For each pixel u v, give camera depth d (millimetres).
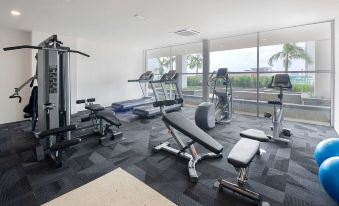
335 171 1683
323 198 1895
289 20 4332
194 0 3234
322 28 4836
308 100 5320
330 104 4605
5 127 4477
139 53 8219
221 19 4227
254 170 2436
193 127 2512
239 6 3506
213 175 2322
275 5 3477
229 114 4953
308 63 5309
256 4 3426
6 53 4734
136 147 3225
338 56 3916
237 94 6266
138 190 2023
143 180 2215
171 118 2574
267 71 5547
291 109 5543
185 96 7898
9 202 1838
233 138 3664
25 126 4566
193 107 7344
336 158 1809
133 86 8070
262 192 1992
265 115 3650
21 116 5059
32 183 2150
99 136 3764
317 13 3902
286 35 5516
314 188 2059
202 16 4031
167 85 6734
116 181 2193
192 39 6340
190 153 2885
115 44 7164
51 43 3141
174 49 7930
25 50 5004
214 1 3279
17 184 2133
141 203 1813
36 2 3246
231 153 1736
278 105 3834
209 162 2662
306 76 5254
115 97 7441
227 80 4895
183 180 2219
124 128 4406
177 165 2586
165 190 2025
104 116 3613
